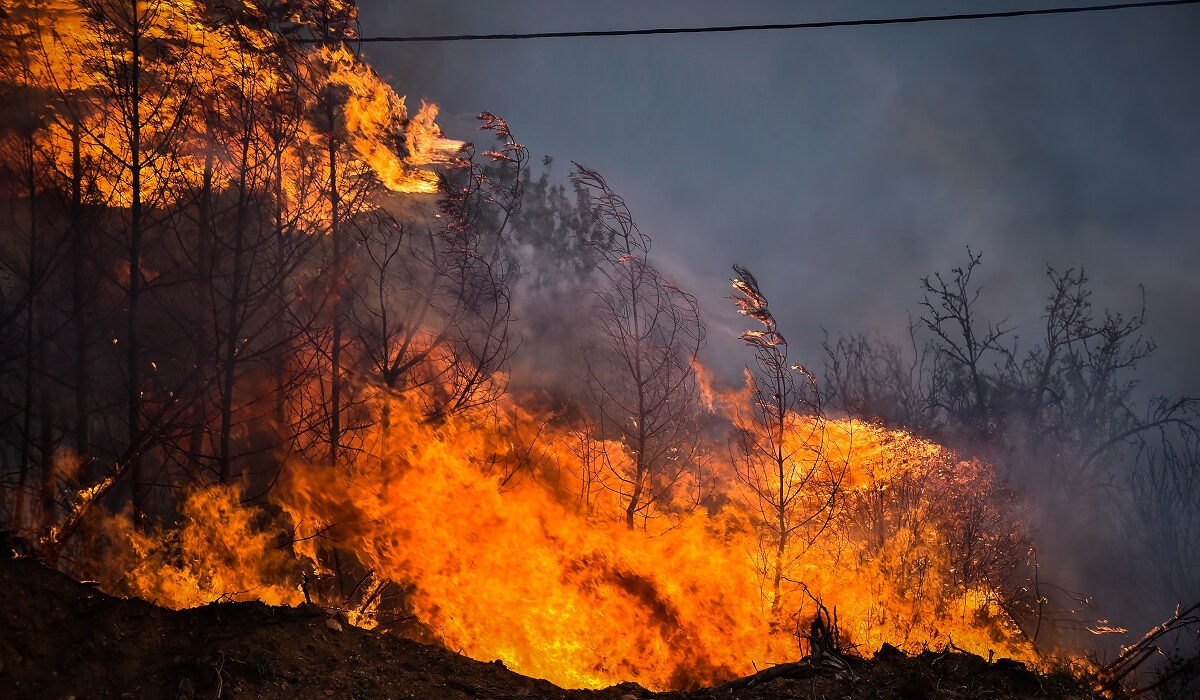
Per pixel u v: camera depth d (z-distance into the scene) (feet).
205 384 30.86
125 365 30.96
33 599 16.19
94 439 31.71
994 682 18.22
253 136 32.86
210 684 14.82
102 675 14.98
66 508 28.45
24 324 28.81
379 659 16.76
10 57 29.73
